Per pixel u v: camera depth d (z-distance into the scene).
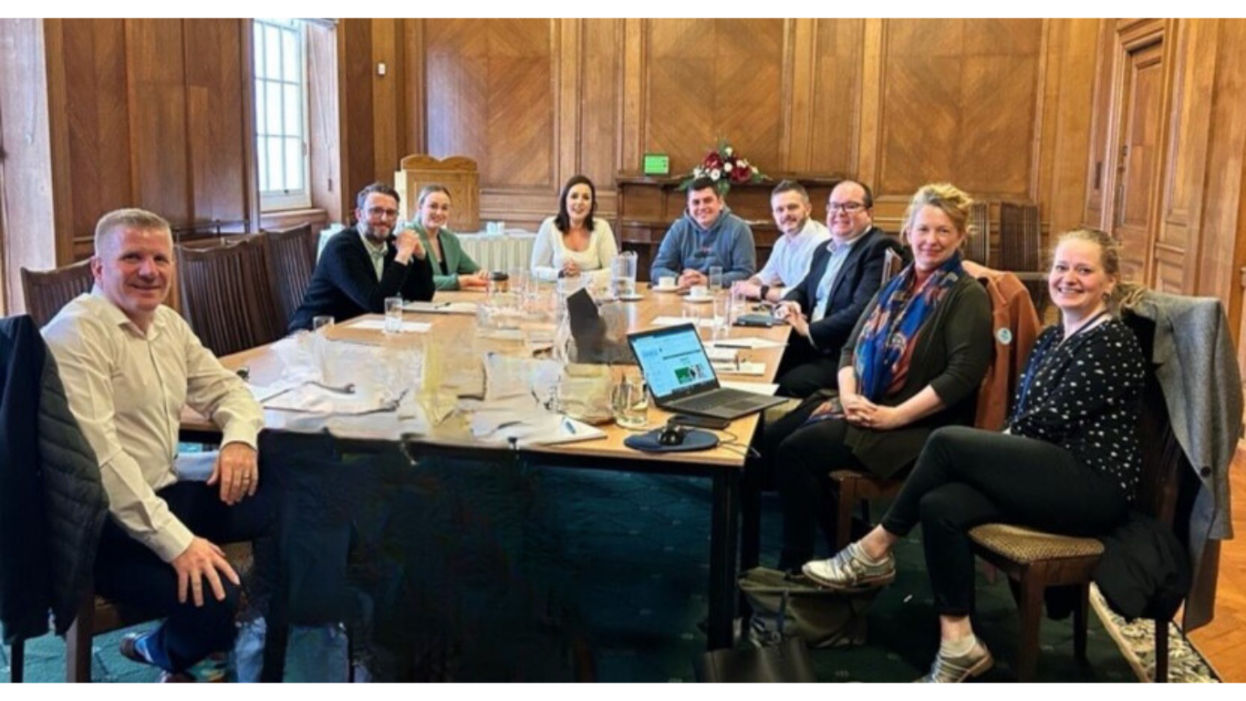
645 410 2.47
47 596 1.95
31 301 2.71
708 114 7.70
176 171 5.50
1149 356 2.35
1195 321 2.24
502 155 7.97
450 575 1.93
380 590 1.93
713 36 7.62
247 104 6.13
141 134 5.21
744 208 7.62
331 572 1.96
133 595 2.07
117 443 2.07
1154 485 2.36
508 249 6.71
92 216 4.91
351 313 4.20
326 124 7.32
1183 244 5.33
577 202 5.30
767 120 7.66
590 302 2.93
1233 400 2.23
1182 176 5.41
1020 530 2.34
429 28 7.93
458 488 1.97
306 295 4.25
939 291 2.85
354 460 2.01
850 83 7.54
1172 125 5.54
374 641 1.93
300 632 2.17
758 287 4.64
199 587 2.07
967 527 2.36
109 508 2.03
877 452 2.78
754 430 2.44
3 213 4.64
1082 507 2.29
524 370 2.58
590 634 2.32
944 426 2.77
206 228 5.77
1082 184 7.31
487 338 3.40
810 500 2.88
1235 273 4.68
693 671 2.50
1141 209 6.30
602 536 3.37
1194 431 2.23
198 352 2.43
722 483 2.20
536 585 1.96
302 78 7.28
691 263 5.26
